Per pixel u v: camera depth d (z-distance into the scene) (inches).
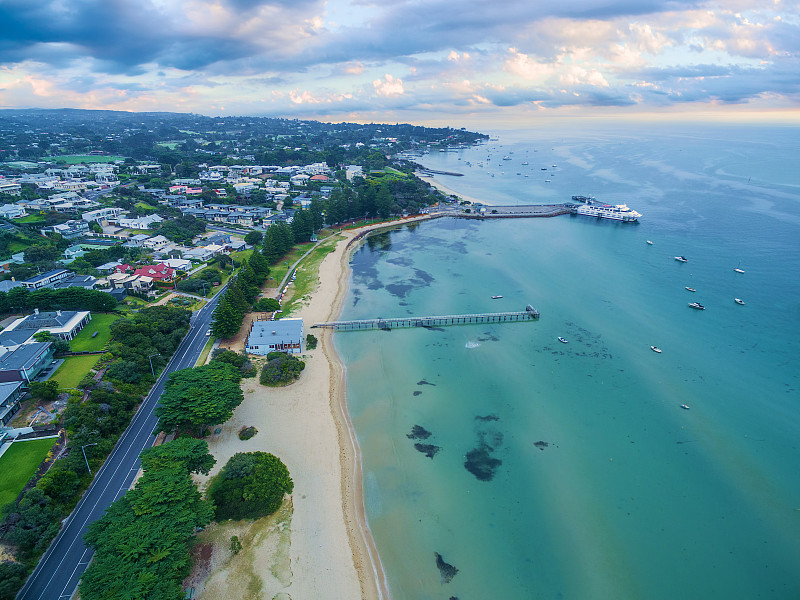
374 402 4210.1
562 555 2790.4
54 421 3442.4
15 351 4013.3
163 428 3427.7
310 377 4542.3
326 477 3334.2
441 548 2842.0
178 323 5182.1
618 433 3774.6
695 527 2955.2
